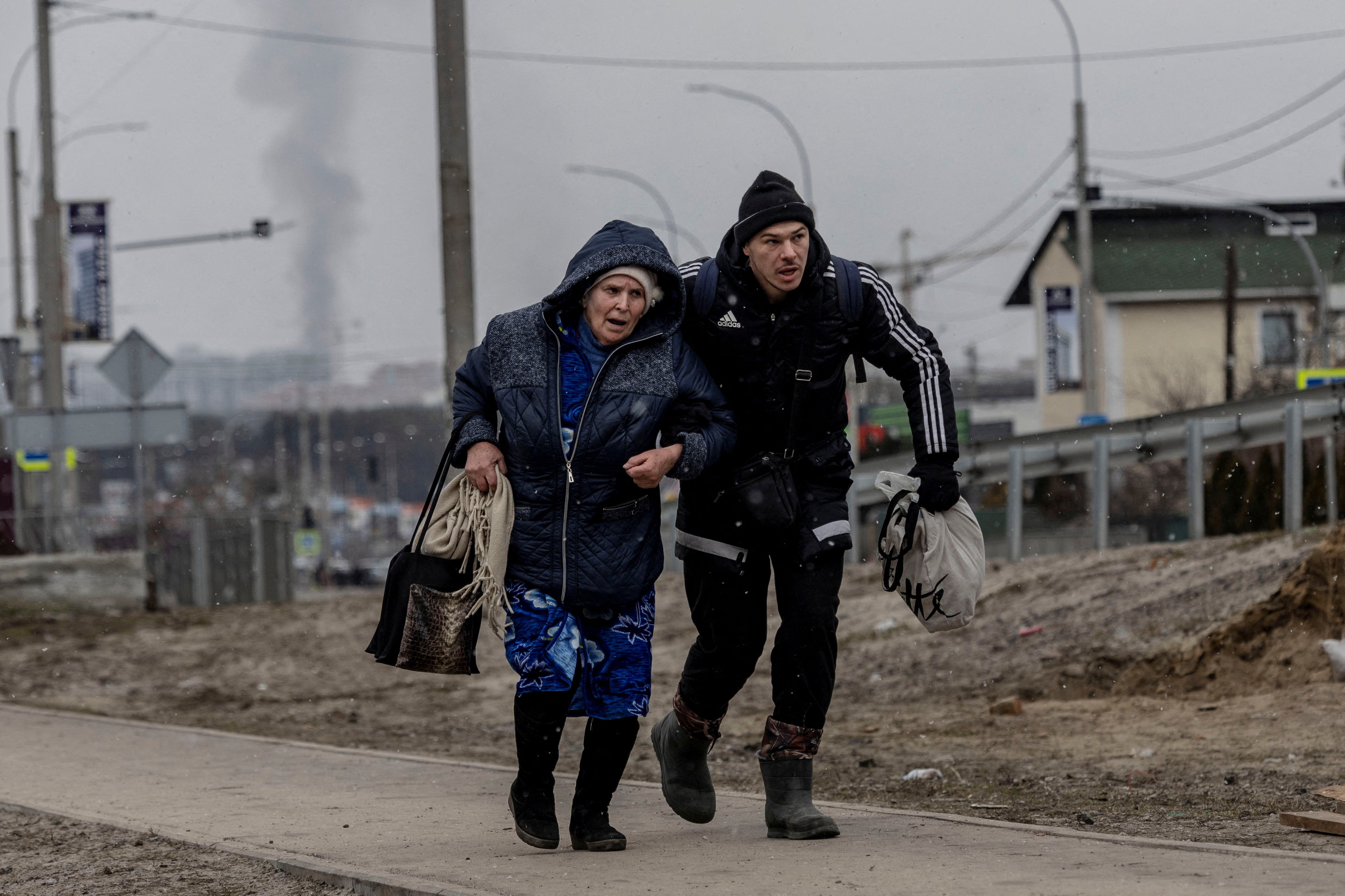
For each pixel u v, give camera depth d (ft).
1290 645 59.26
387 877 29.50
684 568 33.99
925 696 67.56
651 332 31.37
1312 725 49.26
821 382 32.37
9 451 147.64
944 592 33.81
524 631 30.96
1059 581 82.99
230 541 144.05
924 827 33.94
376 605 118.11
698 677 33.63
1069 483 179.01
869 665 75.36
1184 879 26.04
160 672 90.27
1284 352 269.64
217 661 93.50
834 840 32.24
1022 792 41.75
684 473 30.68
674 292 31.63
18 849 36.81
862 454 245.65
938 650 75.10
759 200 31.65
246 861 33.37
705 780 35.01
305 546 416.05
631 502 31.22
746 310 31.89
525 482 31.14
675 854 31.04
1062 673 64.95
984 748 52.19
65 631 110.11
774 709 33.06
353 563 487.61
